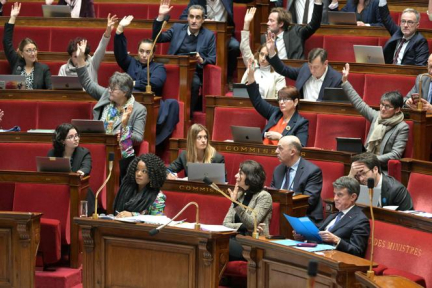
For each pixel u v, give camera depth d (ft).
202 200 33.17
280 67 43.21
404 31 44.88
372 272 23.93
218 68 48.06
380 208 29.09
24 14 56.29
